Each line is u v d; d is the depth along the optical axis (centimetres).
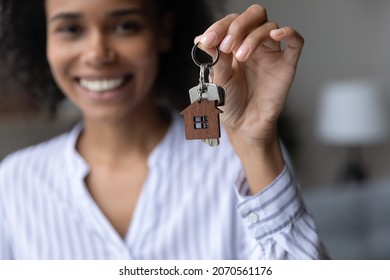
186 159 127
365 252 269
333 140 393
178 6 138
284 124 432
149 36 121
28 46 151
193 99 88
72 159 128
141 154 128
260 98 91
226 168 126
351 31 461
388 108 452
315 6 452
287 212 92
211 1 150
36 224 127
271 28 82
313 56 457
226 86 89
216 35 81
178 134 129
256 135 91
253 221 93
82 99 124
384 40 454
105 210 127
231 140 95
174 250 123
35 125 325
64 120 328
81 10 116
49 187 128
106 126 126
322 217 273
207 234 124
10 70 155
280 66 89
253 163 93
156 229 123
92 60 117
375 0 455
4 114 321
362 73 462
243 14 82
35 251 127
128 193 127
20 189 130
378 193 285
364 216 278
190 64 145
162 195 124
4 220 130
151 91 128
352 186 417
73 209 126
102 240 124
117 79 120
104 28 118
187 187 125
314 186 452
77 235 125
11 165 133
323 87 461
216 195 125
